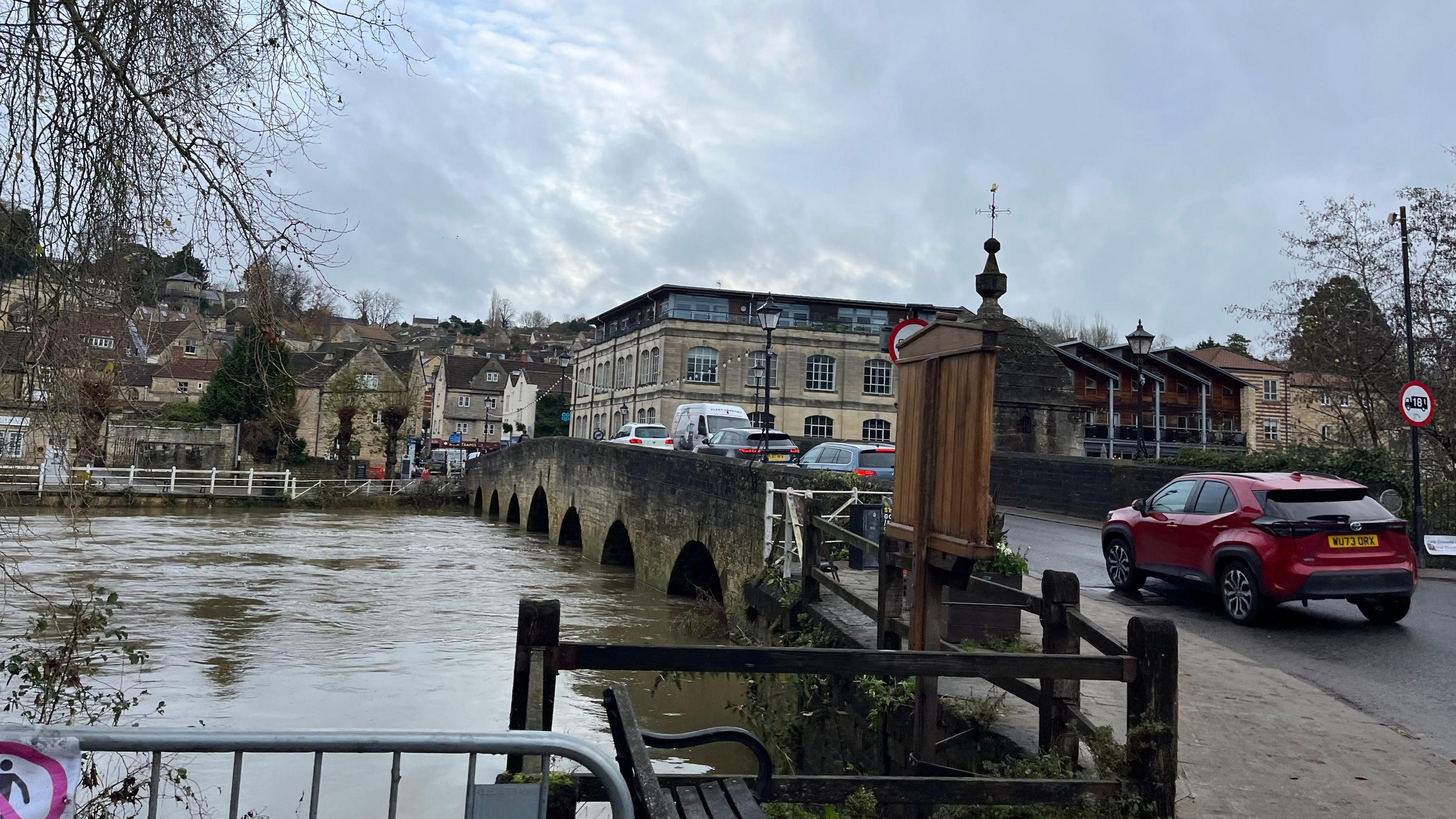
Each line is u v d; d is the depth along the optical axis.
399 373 65.88
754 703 10.39
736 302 64.38
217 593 20.53
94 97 5.77
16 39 5.57
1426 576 14.75
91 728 2.71
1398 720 7.02
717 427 32.06
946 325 5.71
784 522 13.29
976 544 5.16
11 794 2.63
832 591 9.97
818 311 65.75
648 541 22.84
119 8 5.80
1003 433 27.73
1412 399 16.47
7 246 5.66
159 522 37.66
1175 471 19.75
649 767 3.00
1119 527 12.46
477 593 21.97
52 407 5.89
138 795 7.54
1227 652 8.91
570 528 33.69
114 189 5.84
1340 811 5.20
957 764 6.47
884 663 4.26
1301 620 10.69
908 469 6.48
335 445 60.94
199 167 5.95
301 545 31.61
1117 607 11.23
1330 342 20.69
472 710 12.15
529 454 40.16
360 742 2.81
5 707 8.09
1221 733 6.50
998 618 8.75
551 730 3.52
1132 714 4.50
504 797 2.94
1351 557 9.98
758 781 3.96
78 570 22.41
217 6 5.96
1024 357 28.30
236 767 2.75
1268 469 18.69
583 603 20.36
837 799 4.23
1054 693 5.40
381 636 16.62
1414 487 16.38
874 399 63.81
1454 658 8.98
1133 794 4.42
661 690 13.25
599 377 76.25
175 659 14.34
